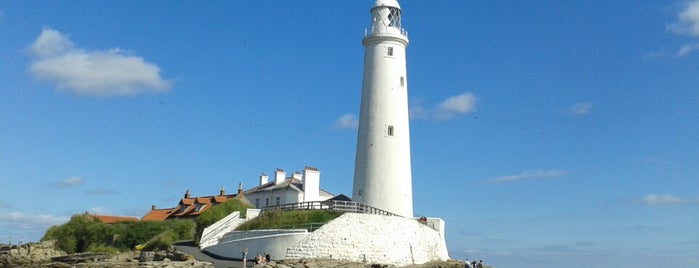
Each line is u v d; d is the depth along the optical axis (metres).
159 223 70.88
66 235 69.00
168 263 47.31
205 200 87.44
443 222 65.88
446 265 57.34
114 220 84.00
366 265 50.91
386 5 66.56
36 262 57.16
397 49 66.12
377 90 65.00
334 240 53.28
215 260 52.66
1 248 67.00
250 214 63.56
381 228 55.78
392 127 64.31
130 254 53.62
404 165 64.31
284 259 51.88
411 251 57.59
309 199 82.88
